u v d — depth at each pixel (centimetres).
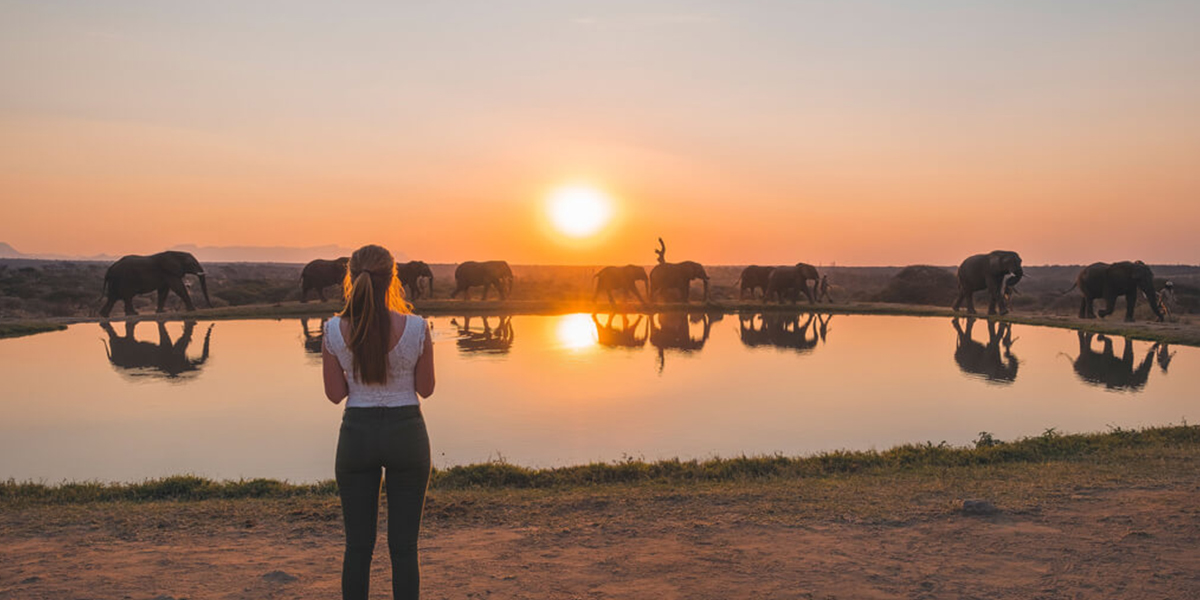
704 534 566
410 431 349
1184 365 1853
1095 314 3444
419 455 352
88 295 4719
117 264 3375
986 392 1468
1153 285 2964
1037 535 546
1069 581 459
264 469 927
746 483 754
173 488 752
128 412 1277
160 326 2897
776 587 458
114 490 747
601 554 524
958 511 611
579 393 1445
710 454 984
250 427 1164
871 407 1311
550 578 478
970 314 3600
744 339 2503
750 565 497
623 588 460
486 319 3366
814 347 2253
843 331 2806
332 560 519
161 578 482
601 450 1009
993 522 581
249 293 5106
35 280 5456
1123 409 1288
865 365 1855
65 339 2431
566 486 764
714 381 1589
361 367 342
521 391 1461
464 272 4562
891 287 5250
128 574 489
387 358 344
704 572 485
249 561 517
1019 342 2391
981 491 680
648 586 462
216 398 1406
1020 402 1365
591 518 616
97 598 446
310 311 3488
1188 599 430
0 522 618
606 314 3688
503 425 1162
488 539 562
